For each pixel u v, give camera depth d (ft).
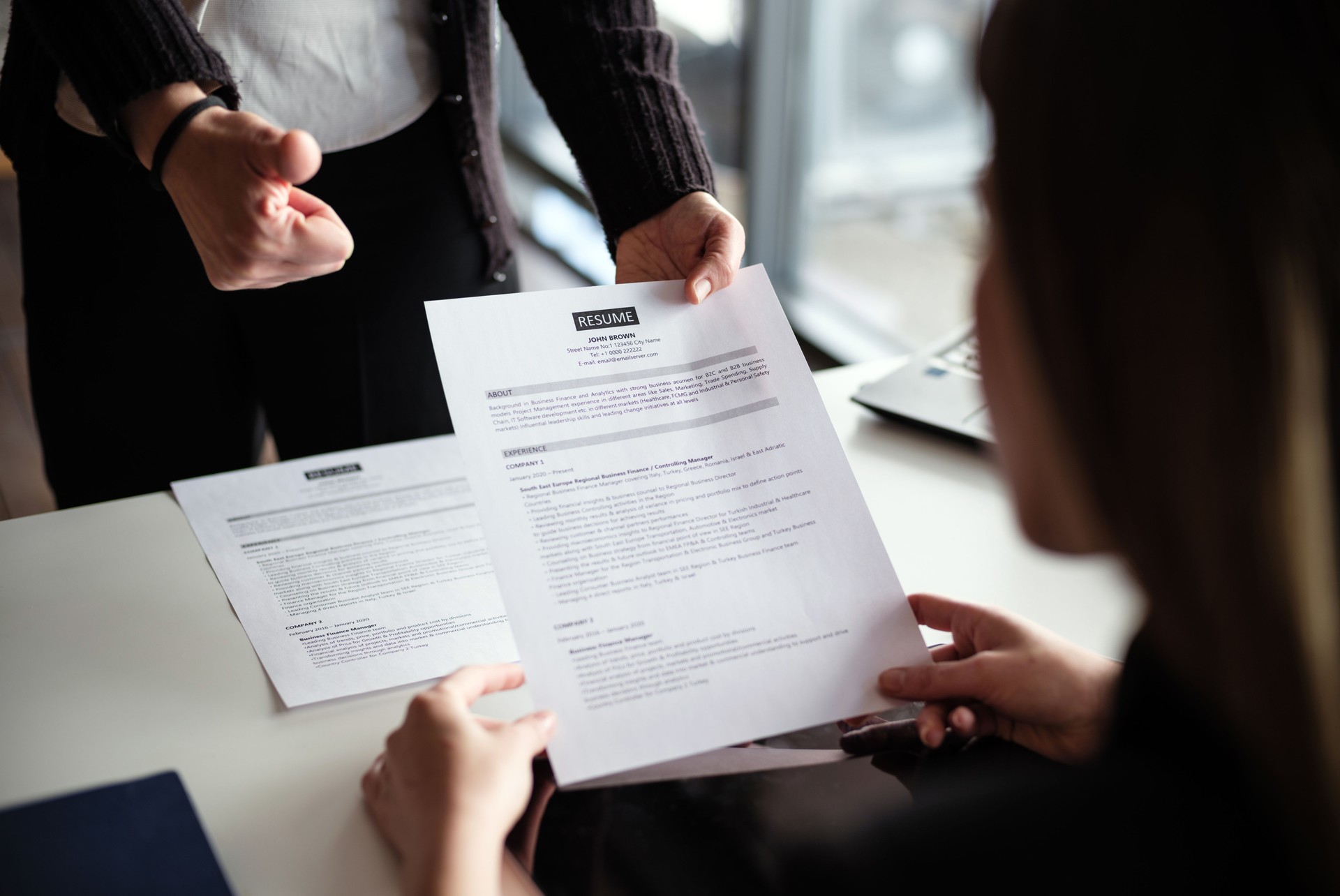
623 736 1.72
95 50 2.23
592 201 3.05
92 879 1.47
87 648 2.13
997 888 1.27
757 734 1.76
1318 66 0.87
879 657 1.88
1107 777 1.28
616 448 2.02
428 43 3.21
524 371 2.06
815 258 9.25
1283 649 0.94
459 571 2.38
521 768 1.64
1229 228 0.89
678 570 1.90
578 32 2.97
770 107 8.41
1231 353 0.90
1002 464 1.35
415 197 3.38
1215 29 0.90
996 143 1.09
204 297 3.28
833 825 1.65
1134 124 0.94
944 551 2.44
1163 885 1.17
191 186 2.20
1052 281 1.03
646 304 2.22
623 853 1.61
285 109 3.07
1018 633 1.91
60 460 3.40
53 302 3.16
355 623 2.21
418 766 1.63
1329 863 1.00
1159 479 0.99
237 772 1.82
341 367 3.53
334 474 2.72
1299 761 0.97
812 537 1.99
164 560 2.43
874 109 8.52
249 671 2.08
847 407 3.15
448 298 3.61
